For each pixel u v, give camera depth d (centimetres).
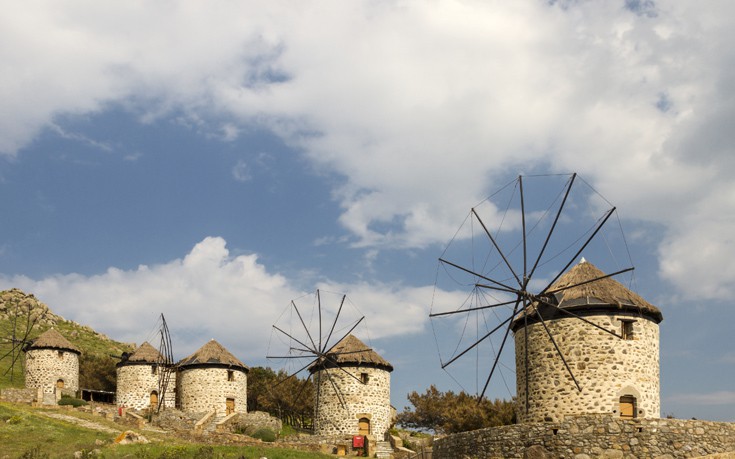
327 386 5772
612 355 3256
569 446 2898
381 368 5872
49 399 6316
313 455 4641
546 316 3388
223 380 6316
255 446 4934
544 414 3300
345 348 5881
